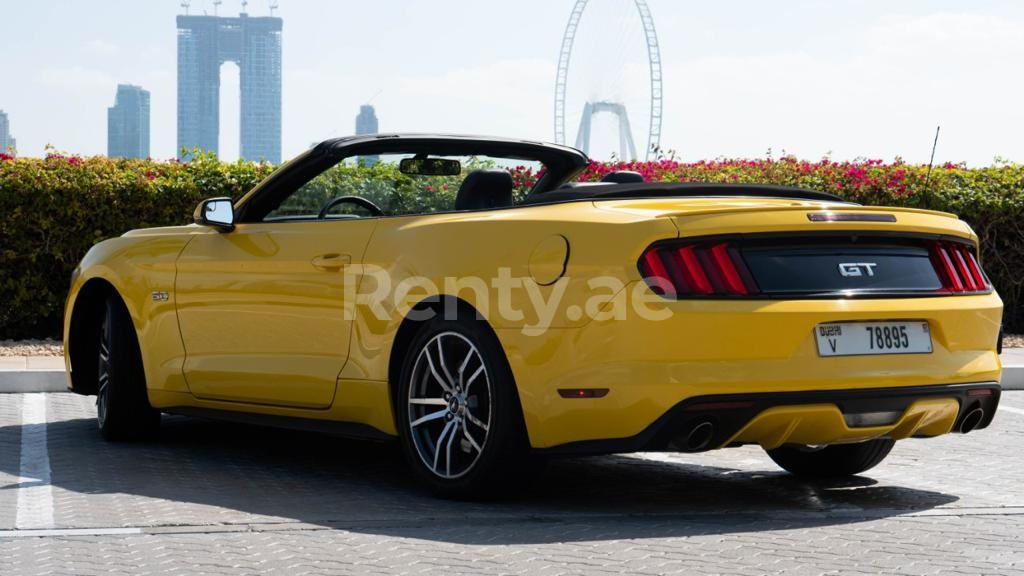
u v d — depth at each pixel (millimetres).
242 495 5227
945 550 4281
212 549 4219
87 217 11438
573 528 4586
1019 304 12641
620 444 4648
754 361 4586
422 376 5211
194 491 5320
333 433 5637
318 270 5594
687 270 4578
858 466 5805
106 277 6719
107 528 4527
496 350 4891
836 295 4707
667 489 5516
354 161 5945
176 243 6430
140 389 6680
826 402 4664
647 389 4535
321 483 5543
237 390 6016
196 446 6652
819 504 5176
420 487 5406
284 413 5852
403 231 5297
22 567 3965
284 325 5754
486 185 5699
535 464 4969
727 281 4590
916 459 6477
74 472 5812
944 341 4961
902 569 3998
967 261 5207
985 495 5434
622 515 4852
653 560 4086
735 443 4781
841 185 12320
